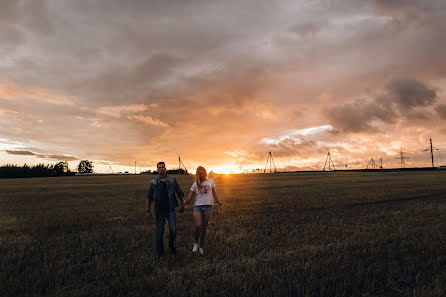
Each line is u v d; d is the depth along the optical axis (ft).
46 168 398.01
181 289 13.48
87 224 31.76
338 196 61.82
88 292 13.51
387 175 219.61
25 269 16.96
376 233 25.50
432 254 18.51
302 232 26.11
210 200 20.04
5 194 80.89
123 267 16.80
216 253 19.51
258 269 16.33
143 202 55.47
